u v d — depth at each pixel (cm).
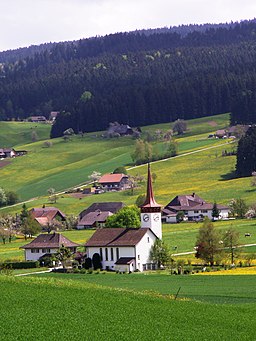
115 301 10969
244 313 10675
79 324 9312
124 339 8675
